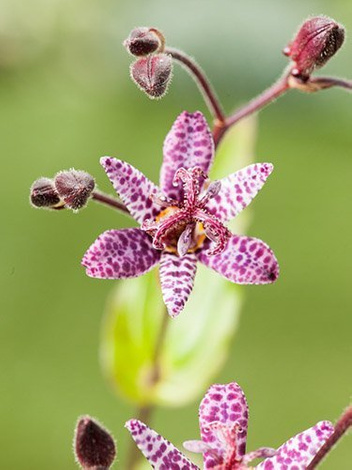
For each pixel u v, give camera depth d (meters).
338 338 0.55
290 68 0.29
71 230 0.61
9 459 0.47
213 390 0.25
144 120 0.75
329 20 0.28
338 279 0.61
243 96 0.84
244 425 0.25
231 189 0.26
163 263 0.26
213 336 0.31
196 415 0.49
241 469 0.24
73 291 0.56
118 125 0.74
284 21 0.84
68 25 0.80
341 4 0.82
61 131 0.73
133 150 0.70
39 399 0.50
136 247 0.26
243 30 0.84
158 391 0.31
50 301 0.55
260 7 0.85
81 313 0.55
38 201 0.27
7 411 0.49
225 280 0.31
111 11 0.83
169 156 0.26
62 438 0.48
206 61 0.84
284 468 0.24
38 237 0.60
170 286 0.25
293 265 0.61
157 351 0.31
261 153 0.71
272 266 0.25
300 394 0.51
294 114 0.75
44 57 0.80
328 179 0.70
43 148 0.70
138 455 0.29
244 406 0.25
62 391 0.50
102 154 0.70
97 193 0.27
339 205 0.67
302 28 0.28
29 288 0.56
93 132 0.73
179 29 0.85
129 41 0.27
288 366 0.53
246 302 0.58
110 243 0.25
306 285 0.60
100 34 0.81
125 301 0.31
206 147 0.26
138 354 0.31
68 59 0.80
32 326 0.54
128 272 0.26
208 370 0.31
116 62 0.81
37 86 0.79
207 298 0.31
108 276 0.25
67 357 0.52
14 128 0.73
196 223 0.26
